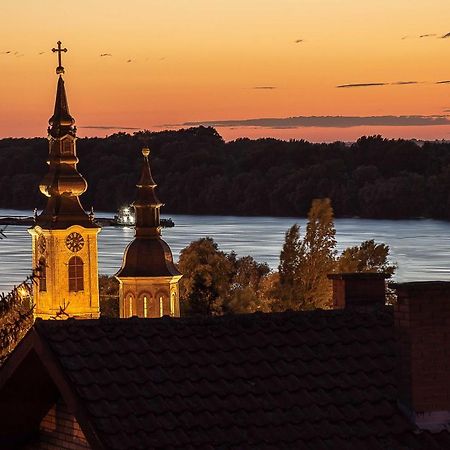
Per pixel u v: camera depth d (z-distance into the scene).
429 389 34.72
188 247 190.00
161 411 33.09
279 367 35.09
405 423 34.41
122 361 34.38
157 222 165.88
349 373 35.31
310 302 181.75
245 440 32.88
